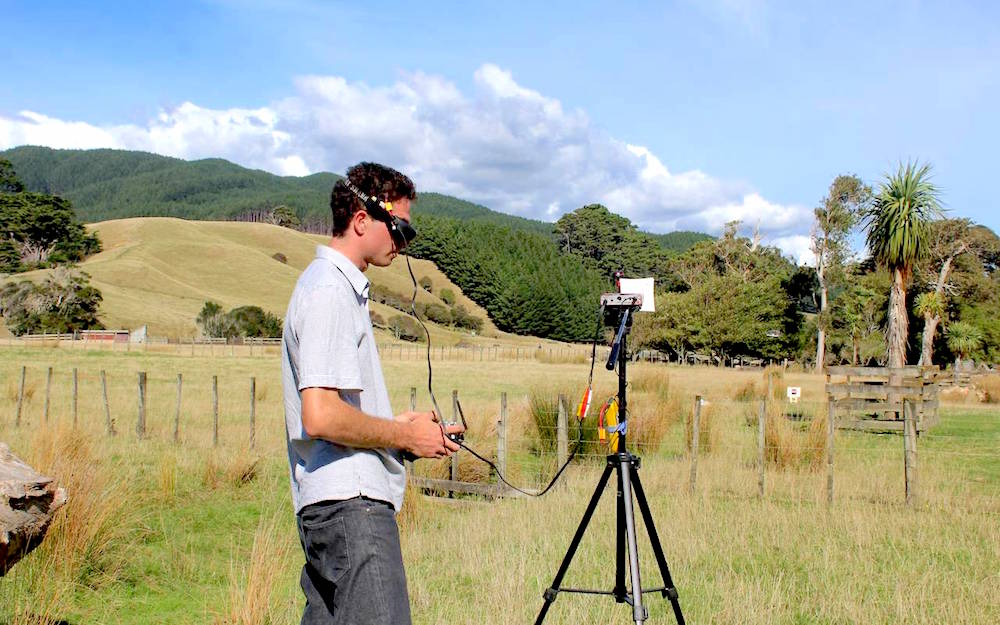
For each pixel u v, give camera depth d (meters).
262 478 9.49
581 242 163.75
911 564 6.34
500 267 136.00
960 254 55.53
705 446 12.60
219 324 71.06
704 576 5.93
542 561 6.23
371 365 2.62
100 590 5.34
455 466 9.61
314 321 2.41
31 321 63.09
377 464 2.53
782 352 57.31
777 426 11.85
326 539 2.46
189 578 5.76
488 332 120.69
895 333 27.16
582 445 11.52
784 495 9.30
